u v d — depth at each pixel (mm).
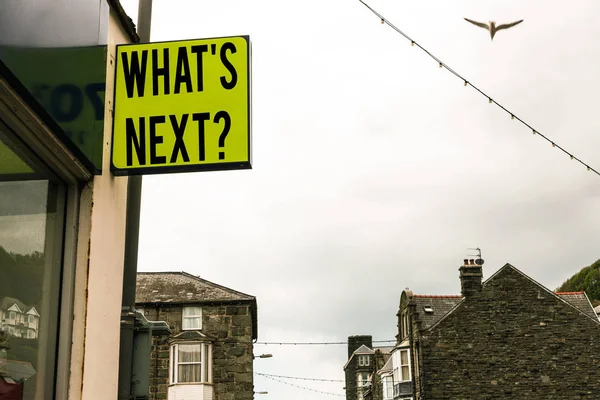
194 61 4676
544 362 28719
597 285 51875
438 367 28672
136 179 5320
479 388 28422
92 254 4172
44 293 3781
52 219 3934
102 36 4402
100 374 4266
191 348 26031
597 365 28609
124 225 4844
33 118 3426
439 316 30469
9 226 3432
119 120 4582
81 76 3998
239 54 4688
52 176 3957
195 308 26781
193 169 4527
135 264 5164
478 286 29781
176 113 4586
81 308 4023
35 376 3635
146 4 5727
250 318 26734
